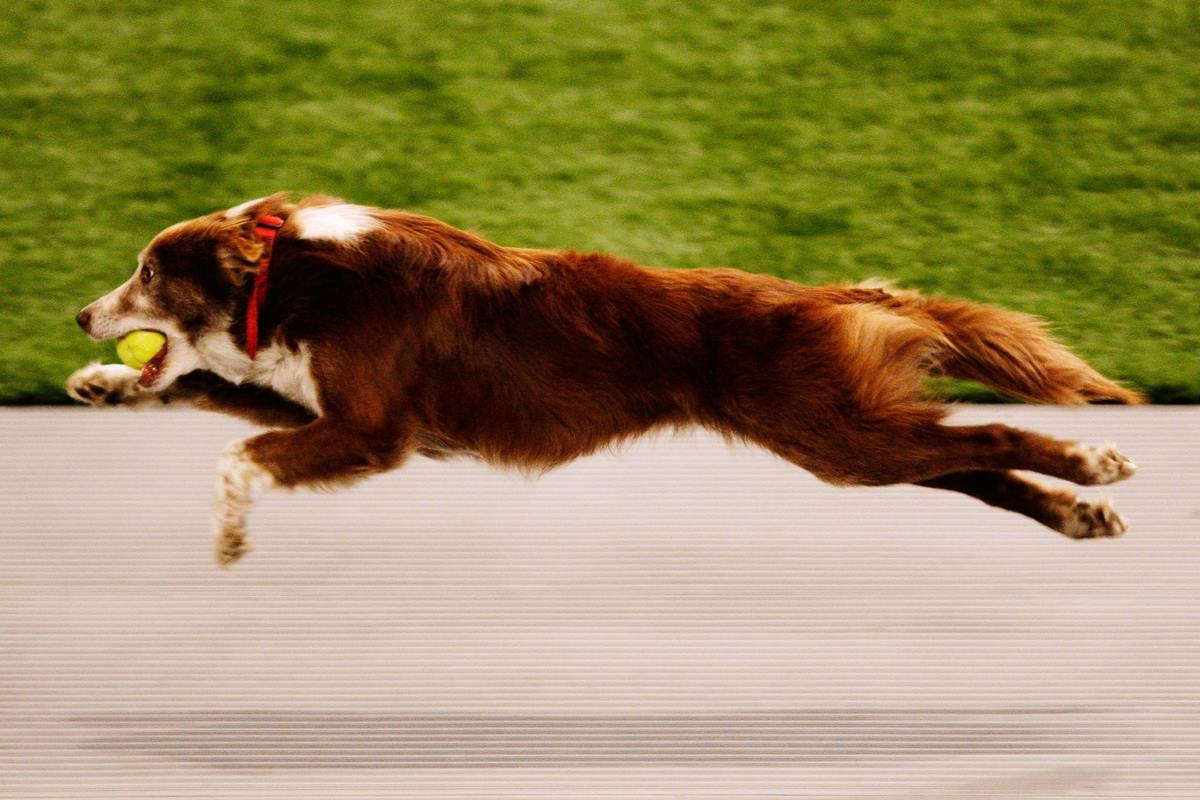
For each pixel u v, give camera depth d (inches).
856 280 584.1
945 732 340.8
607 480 462.9
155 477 457.1
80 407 504.7
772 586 401.7
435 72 722.8
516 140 674.8
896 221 625.3
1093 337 550.6
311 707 348.5
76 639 373.4
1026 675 362.0
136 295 360.2
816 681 360.2
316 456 348.5
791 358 342.3
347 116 689.0
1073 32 754.8
